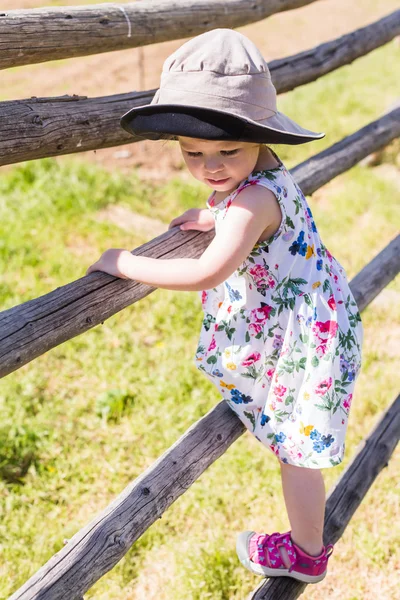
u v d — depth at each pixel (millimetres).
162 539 2713
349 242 4773
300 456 1791
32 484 2895
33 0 9156
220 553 2594
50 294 1647
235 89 1496
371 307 4156
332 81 8055
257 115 1526
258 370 1813
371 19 10859
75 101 2012
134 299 1803
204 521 2775
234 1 2969
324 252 1870
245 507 2832
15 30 1878
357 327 1912
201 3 2744
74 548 1552
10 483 2922
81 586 1499
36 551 2568
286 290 1749
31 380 3420
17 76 7484
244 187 1646
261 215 1625
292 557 1947
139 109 1509
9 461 3010
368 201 5395
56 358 3635
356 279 2811
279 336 1772
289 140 1546
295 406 1799
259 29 10172
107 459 3037
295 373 1775
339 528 2273
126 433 3168
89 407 3311
